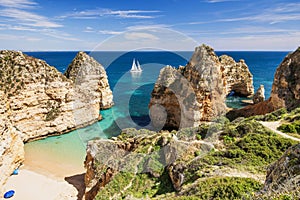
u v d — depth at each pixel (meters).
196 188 12.61
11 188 28.52
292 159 9.15
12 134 31.78
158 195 16.06
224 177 12.95
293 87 38.50
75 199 26.55
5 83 39.06
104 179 20.80
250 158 15.99
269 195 8.02
